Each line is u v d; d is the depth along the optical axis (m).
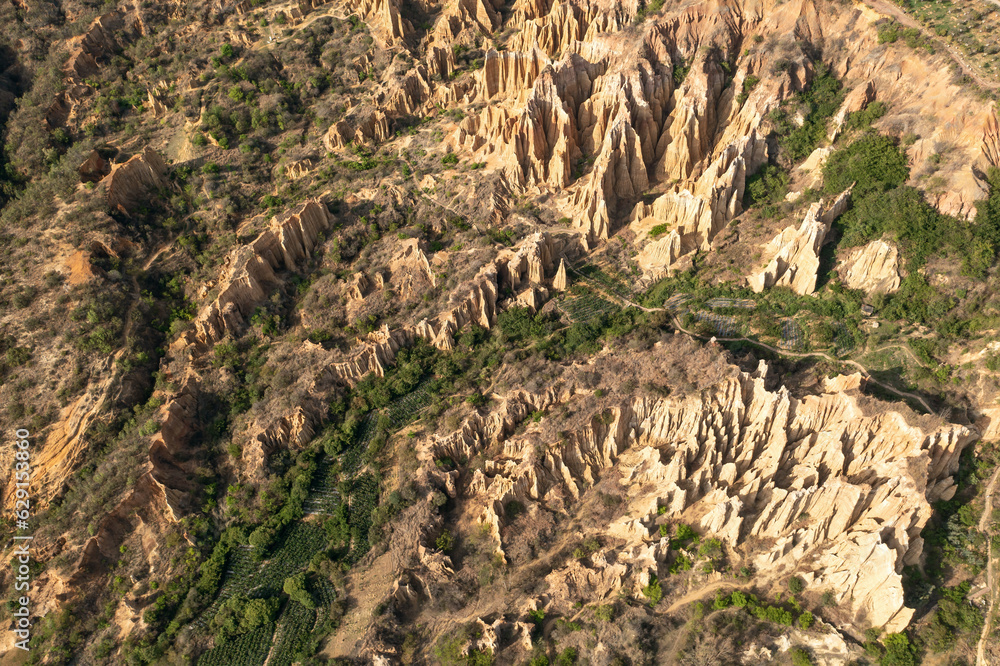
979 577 59.88
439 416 74.75
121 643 62.12
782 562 61.91
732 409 67.31
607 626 60.00
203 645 62.44
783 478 64.81
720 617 59.09
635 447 71.00
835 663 56.75
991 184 72.94
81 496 67.25
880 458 63.94
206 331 79.75
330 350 79.44
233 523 69.62
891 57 83.12
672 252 81.81
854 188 78.62
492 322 82.06
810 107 84.81
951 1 85.75
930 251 72.81
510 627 61.03
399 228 89.31
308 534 69.12
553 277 83.38
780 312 76.56
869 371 71.00
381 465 73.00
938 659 56.25
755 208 83.31
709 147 87.56
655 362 72.50
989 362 67.38
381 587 64.69
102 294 78.31
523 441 71.06
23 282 79.75
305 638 62.47
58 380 73.38
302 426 74.81
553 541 66.56
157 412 73.06
